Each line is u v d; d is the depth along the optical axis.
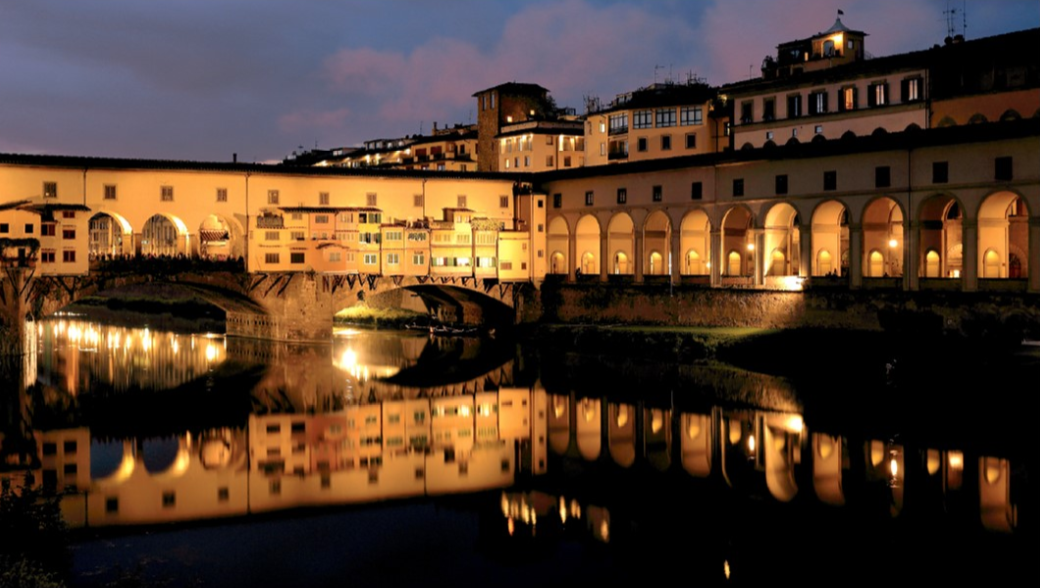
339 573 37.62
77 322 133.00
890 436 55.81
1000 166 69.56
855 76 88.88
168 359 91.06
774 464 51.28
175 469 52.09
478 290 105.19
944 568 36.88
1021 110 76.69
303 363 88.56
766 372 74.81
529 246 107.56
